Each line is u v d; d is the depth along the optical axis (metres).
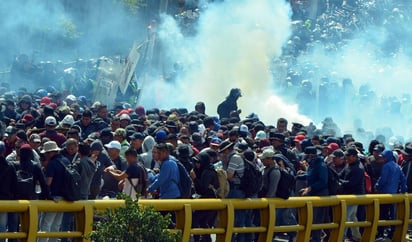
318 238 34.75
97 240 25.86
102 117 39.38
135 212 25.66
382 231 38.41
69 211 28.44
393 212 38.66
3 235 27.52
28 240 27.75
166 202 29.95
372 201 36.03
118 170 31.91
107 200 29.02
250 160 32.28
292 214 34.72
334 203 34.62
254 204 32.12
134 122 38.19
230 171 31.88
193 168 32.28
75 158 31.14
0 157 28.28
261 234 32.72
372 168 38.16
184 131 36.12
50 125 34.16
